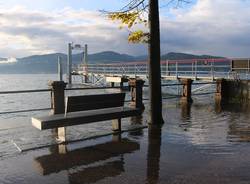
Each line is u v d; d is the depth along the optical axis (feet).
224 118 38.88
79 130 31.17
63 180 18.25
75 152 23.70
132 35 32.81
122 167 20.33
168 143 26.18
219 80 62.85
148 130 31.27
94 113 28.17
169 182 17.79
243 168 19.95
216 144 25.82
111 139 27.66
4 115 55.57
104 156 22.67
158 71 33.88
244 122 36.09
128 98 81.71
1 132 30.37
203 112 44.01
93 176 18.83
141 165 20.68
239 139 27.55
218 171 19.44
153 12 32.65
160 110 34.53
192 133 29.91
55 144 25.90
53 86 35.32
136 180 18.12
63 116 26.45
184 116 40.34
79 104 26.94
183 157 22.31
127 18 32.53
